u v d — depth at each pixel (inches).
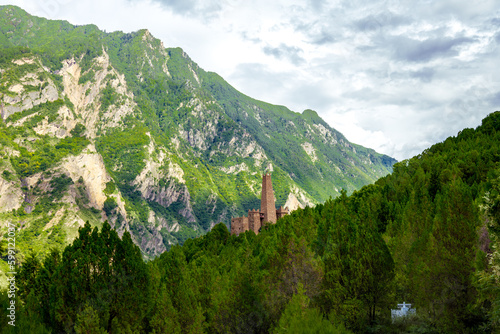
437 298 1672.0
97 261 1526.8
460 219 1777.8
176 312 1665.8
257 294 1847.9
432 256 1765.5
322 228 2108.8
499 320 1434.5
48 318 1509.6
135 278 1567.4
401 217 2672.2
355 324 1641.2
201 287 2023.9
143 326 1630.2
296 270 1846.7
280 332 1448.1
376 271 1739.7
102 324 1454.2
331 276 1771.7
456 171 3248.0
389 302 1726.1
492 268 1456.7
